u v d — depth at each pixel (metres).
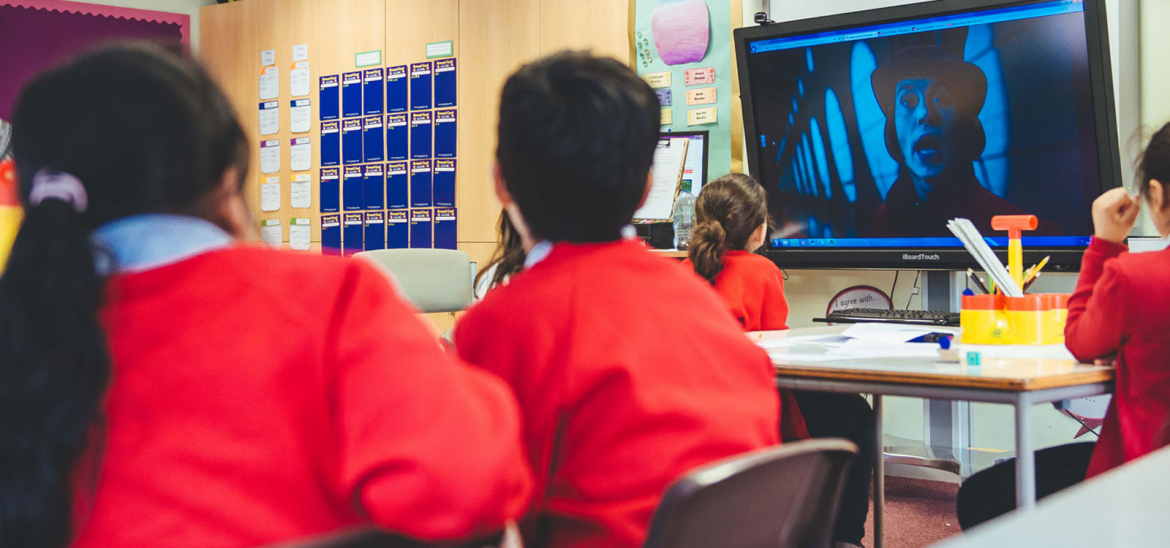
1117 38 3.02
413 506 0.60
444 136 4.84
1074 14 2.90
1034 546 0.38
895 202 3.37
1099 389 1.52
